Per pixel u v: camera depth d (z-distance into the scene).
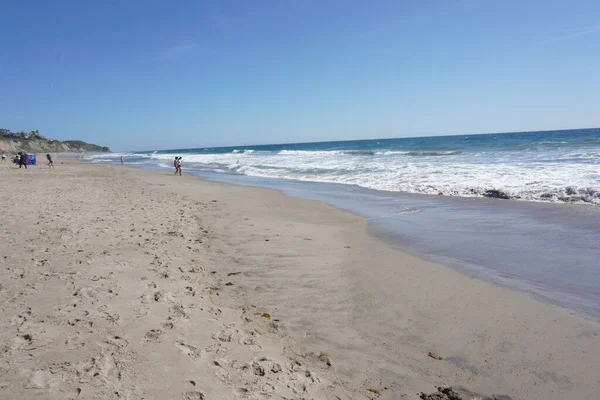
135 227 7.95
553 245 6.55
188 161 49.53
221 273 5.61
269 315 4.27
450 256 6.26
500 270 5.52
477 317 4.10
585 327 3.79
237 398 2.60
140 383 2.60
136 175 25.67
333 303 4.59
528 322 3.95
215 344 3.37
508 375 3.12
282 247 6.96
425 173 16.64
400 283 5.14
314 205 11.77
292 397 2.74
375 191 13.97
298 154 46.03
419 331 3.87
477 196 11.48
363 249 6.84
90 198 12.30
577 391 2.89
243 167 31.05
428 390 2.99
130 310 3.84
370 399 2.87
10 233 6.86
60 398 2.35
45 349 2.94
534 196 10.45
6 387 2.41
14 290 4.16
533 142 34.44
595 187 9.96
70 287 4.31
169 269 5.40
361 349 3.57
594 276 5.12
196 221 9.14
